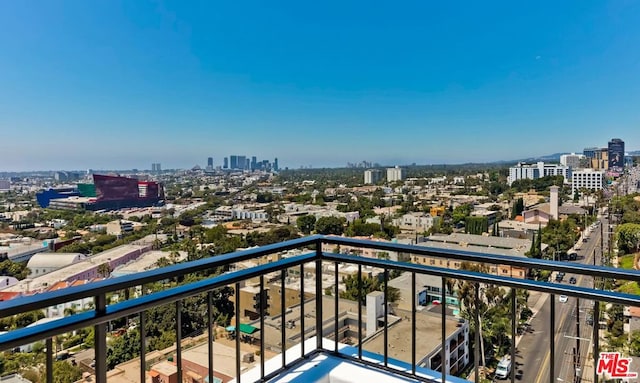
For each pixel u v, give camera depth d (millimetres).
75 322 1063
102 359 1149
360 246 1825
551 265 1339
